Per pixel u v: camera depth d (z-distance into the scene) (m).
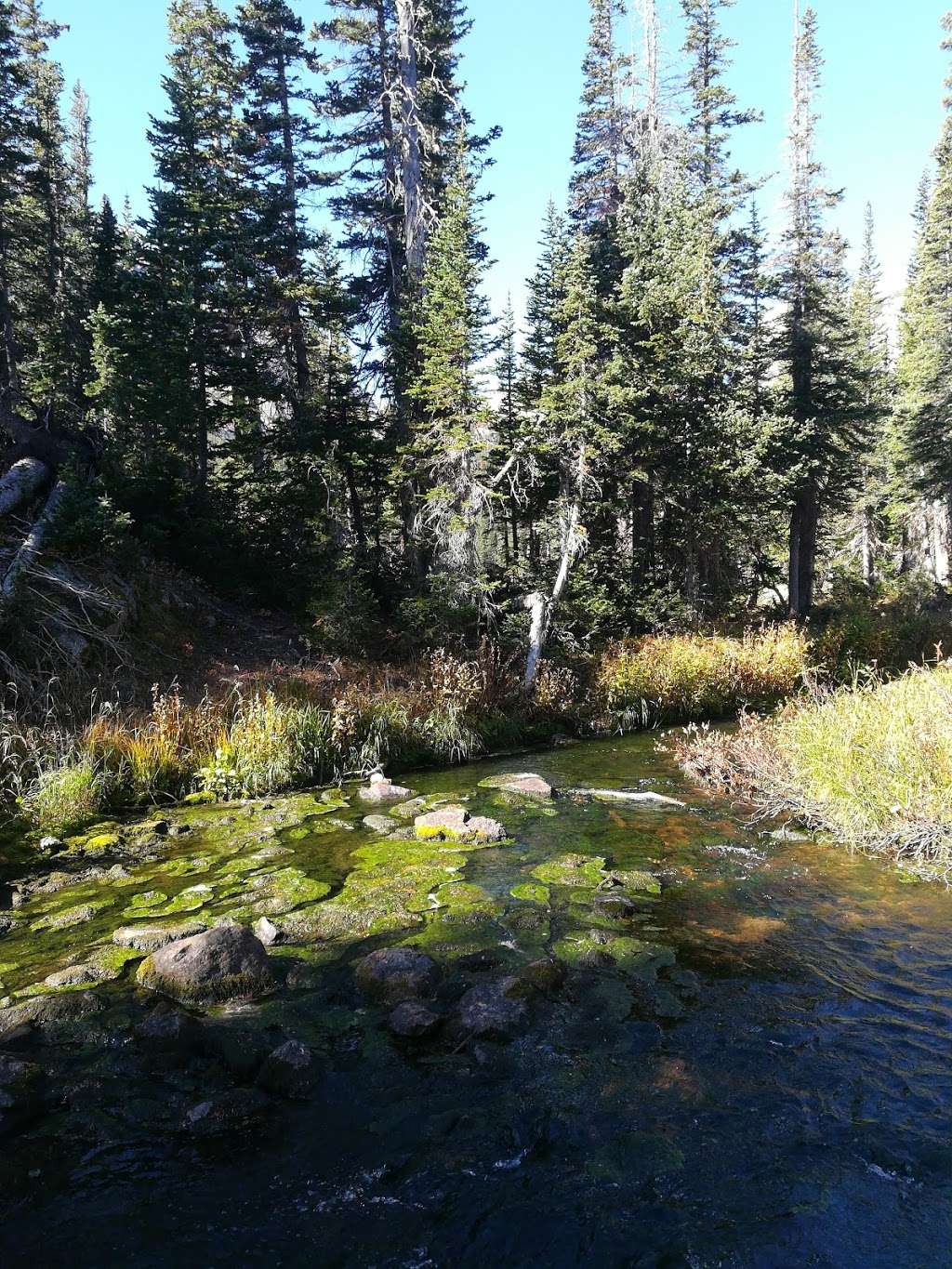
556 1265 3.42
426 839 9.32
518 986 5.53
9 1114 4.35
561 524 20.34
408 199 23.08
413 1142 4.20
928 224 37.69
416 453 20.44
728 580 30.56
